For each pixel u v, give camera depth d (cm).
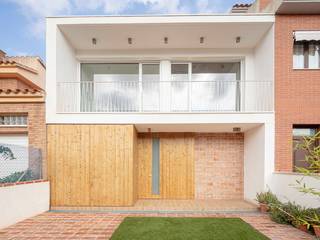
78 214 714
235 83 987
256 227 594
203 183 970
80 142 807
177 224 608
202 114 801
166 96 964
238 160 978
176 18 802
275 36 810
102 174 803
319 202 573
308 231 556
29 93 802
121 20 803
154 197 959
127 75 1007
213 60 997
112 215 702
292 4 764
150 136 974
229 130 947
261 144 813
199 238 512
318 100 802
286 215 618
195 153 980
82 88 987
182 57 977
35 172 788
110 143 807
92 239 517
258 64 928
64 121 804
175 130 945
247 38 900
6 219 594
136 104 976
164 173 966
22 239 520
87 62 1009
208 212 740
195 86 987
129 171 804
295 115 800
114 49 984
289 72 808
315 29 809
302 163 809
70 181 801
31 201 690
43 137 801
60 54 842
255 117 798
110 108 977
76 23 806
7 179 737
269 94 830
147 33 862
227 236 525
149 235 528
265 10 909
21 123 826
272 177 779
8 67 1021
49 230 573
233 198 966
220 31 852
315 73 809
